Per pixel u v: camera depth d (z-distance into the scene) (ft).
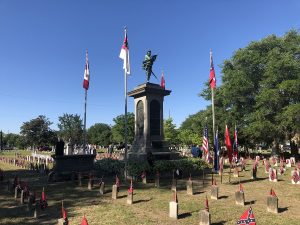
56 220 41.14
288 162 108.58
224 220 39.32
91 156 87.35
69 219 41.24
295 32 146.92
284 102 132.57
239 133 151.33
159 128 99.30
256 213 42.50
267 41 145.69
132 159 94.12
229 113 150.00
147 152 90.74
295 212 43.04
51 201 52.90
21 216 43.73
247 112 148.66
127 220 40.11
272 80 131.03
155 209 45.70
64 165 82.33
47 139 289.33
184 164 85.66
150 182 72.64
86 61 107.04
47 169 92.68
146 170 77.05
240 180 73.46
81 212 44.83
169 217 41.27
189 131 229.25
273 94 126.00
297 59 140.36
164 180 75.51
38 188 66.74
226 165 111.14
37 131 288.51
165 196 55.47
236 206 46.80
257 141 156.87
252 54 144.05
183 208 45.85
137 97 101.76
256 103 137.28
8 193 62.23
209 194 56.75
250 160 135.54
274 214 41.96
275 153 142.92
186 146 265.75
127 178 77.66
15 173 96.68
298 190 59.98
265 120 130.62
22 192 52.85
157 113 99.66
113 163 86.12
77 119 243.19
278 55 136.56
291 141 148.05
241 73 143.54
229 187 63.82
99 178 79.97
